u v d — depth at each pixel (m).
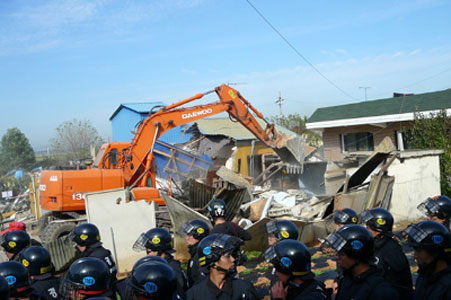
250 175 25.03
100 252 5.36
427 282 3.85
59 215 13.02
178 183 14.72
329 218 12.09
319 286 3.53
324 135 27.09
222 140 19.77
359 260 3.60
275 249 3.51
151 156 14.20
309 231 11.98
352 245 3.58
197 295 3.59
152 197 13.42
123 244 11.09
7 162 43.50
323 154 25.86
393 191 14.67
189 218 10.91
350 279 3.66
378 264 4.61
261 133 16.80
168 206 11.23
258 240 11.05
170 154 14.67
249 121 16.41
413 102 23.03
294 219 12.12
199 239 5.25
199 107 15.27
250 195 14.41
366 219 4.79
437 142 17.62
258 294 3.93
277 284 3.50
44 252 4.50
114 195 11.20
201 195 12.35
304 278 3.48
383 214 4.74
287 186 22.84
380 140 24.02
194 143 20.00
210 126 27.86
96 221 10.88
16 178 28.83
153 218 11.58
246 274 9.58
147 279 3.08
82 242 5.42
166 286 3.10
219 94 15.84
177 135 30.12
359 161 21.89
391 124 23.50
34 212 16.34
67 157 43.00
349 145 25.83
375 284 3.49
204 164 15.15
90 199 10.94
